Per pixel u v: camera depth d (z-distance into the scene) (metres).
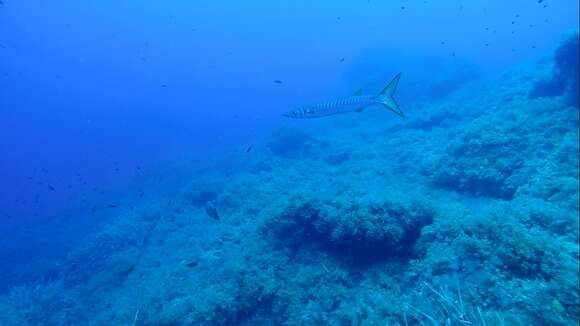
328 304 7.14
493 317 4.18
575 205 6.40
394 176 14.20
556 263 4.52
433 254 6.05
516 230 5.16
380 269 7.40
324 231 8.31
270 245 8.95
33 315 11.82
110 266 13.49
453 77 30.88
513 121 11.42
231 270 8.61
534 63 22.64
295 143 25.28
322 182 15.75
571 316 3.81
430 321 4.86
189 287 9.51
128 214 19.47
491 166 10.15
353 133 26.36
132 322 8.44
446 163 11.91
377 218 7.58
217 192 18.69
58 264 15.96
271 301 7.82
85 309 11.47
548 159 8.71
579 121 9.62
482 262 5.20
